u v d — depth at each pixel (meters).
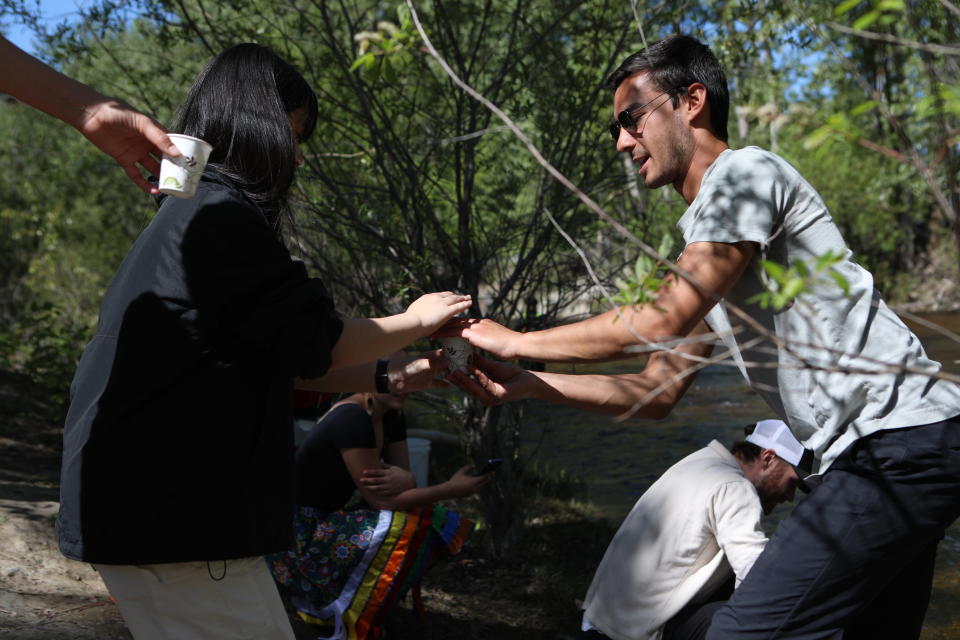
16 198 14.50
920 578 2.70
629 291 1.76
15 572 3.69
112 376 1.89
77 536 1.88
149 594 1.90
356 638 3.65
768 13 4.69
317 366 1.97
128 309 1.92
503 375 2.67
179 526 1.86
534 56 5.28
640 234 5.32
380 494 3.81
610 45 5.09
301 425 5.23
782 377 2.48
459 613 4.24
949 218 1.57
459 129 4.84
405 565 3.74
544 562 5.02
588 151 5.18
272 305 1.93
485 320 2.56
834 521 2.41
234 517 1.91
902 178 13.95
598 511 6.07
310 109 2.28
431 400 5.14
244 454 1.93
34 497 4.84
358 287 5.26
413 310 2.28
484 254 5.09
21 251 13.88
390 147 4.85
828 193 18.77
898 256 19.34
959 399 2.40
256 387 1.96
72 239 15.34
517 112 4.98
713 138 2.60
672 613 3.19
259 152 2.09
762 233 2.31
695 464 3.37
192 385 1.89
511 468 5.14
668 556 3.22
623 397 2.71
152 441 1.86
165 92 5.61
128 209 15.58
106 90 6.74
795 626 2.45
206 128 2.09
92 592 3.64
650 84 2.59
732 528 3.14
